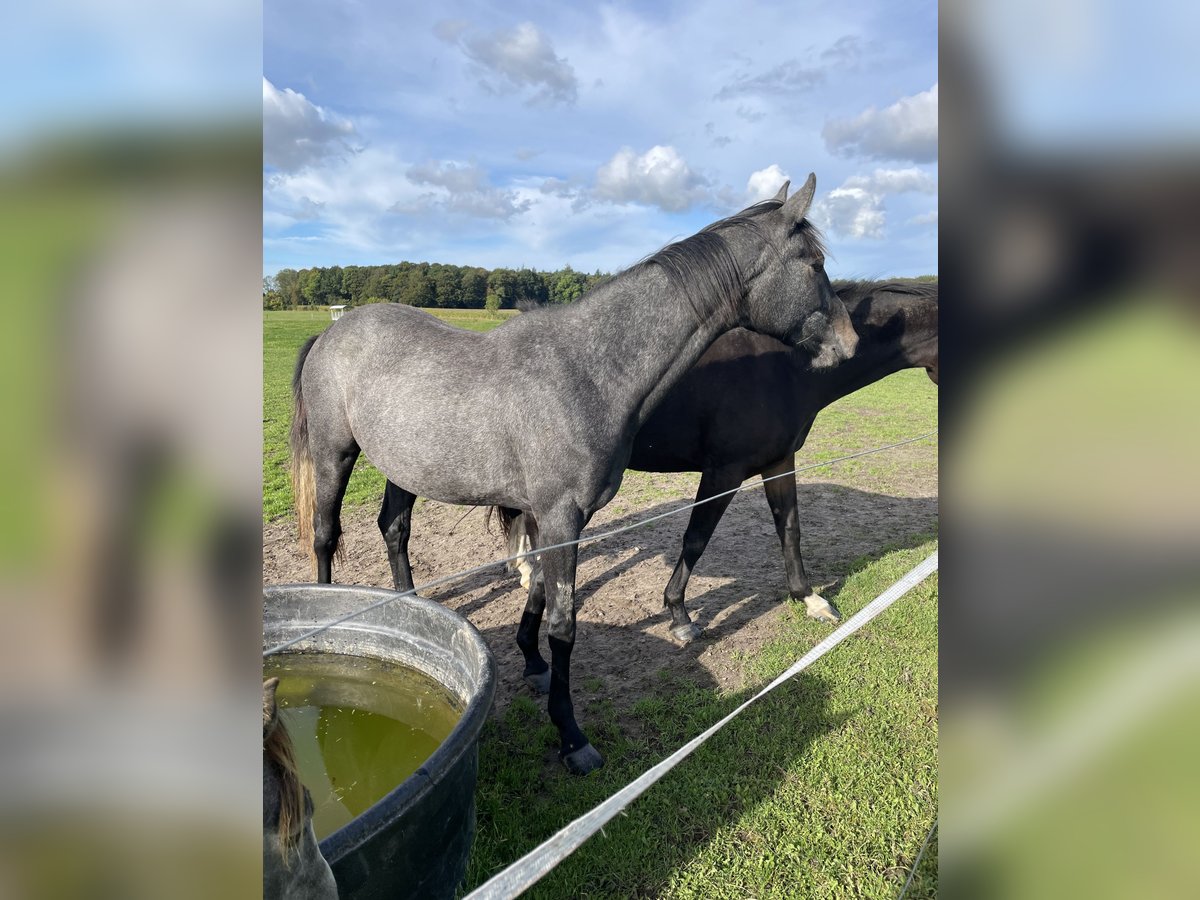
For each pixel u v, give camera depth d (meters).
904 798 2.47
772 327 2.84
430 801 1.72
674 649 3.61
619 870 2.16
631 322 2.67
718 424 3.48
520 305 2.97
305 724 2.79
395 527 3.95
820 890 2.09
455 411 2.75
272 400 11.36
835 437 9.50
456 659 2.57
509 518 4.06
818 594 4.15
